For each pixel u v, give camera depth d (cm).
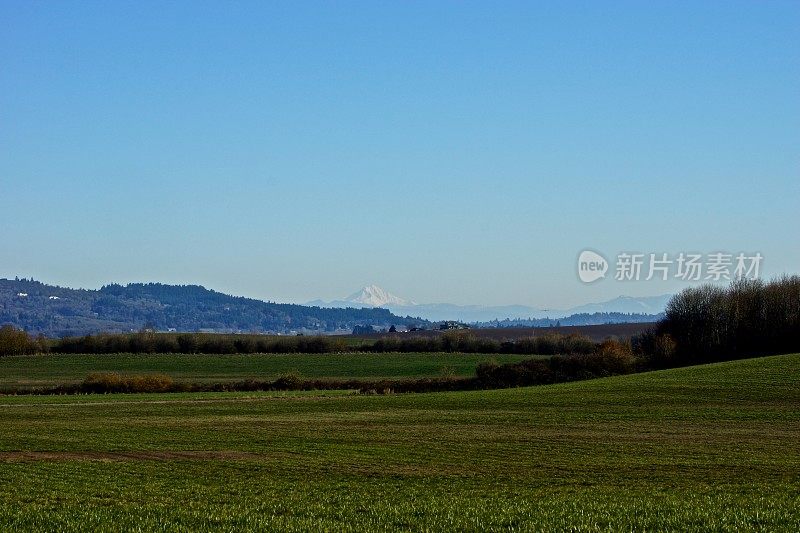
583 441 4553
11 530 2141
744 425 5203
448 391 8269
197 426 5356
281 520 2272
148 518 2320
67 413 6256
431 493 2986
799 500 2633
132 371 10538
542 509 2462
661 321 11225
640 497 2798
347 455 4103
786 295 10556
